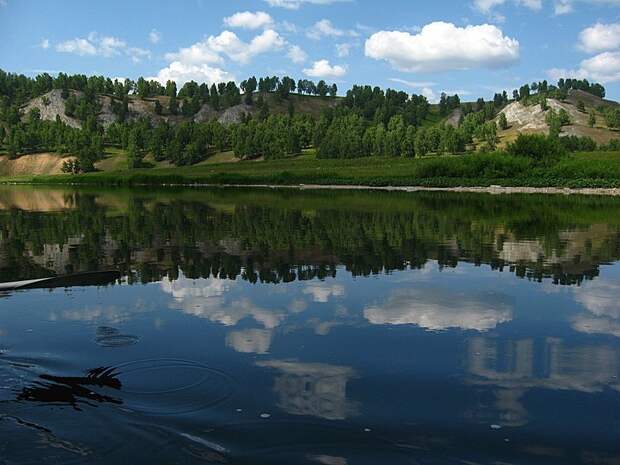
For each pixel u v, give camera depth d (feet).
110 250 80.59
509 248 81.66
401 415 27.73
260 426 26.50
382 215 136.56
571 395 30.30
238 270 65.00
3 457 23.91
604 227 108.58
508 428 26.48
